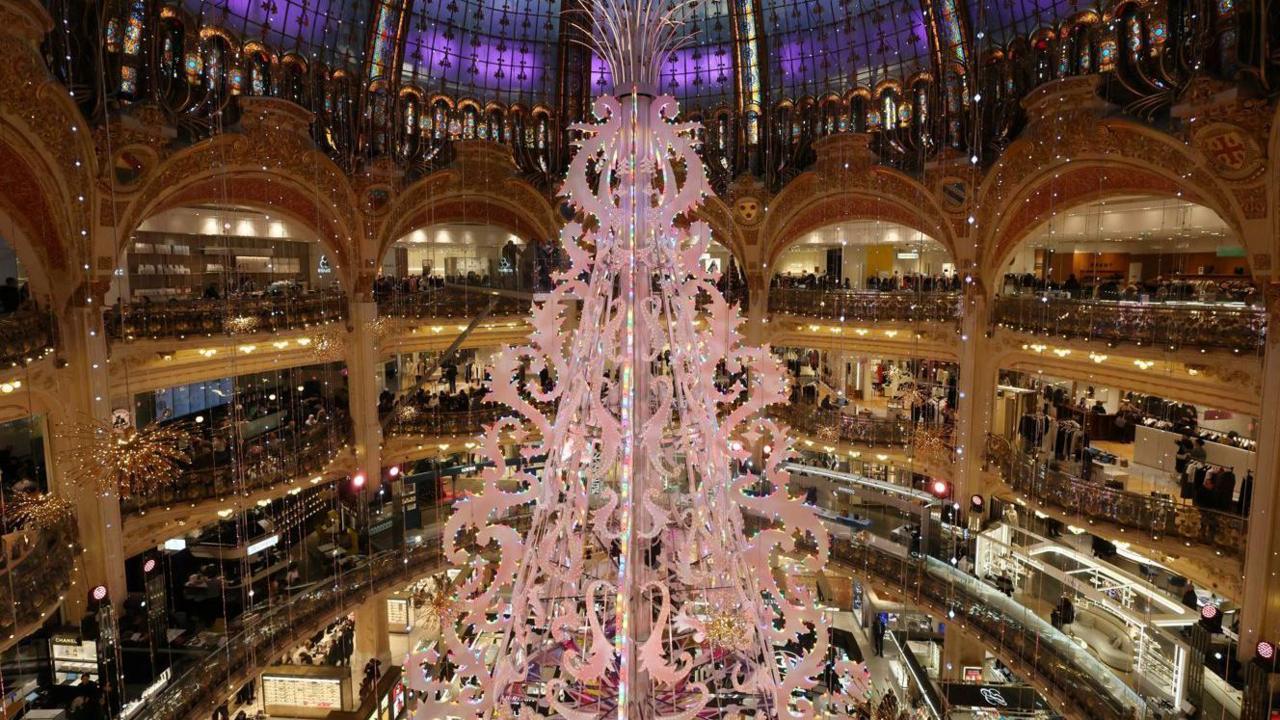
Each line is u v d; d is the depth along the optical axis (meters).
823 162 20.09
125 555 13.54
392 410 19.97
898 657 19.06
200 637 14.11
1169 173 13.07
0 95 10.71
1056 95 14.77
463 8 20.14
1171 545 12.55
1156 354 12.88
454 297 21.06
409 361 25.06
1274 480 10.98
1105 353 13.85
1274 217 11.08
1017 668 14.18
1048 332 15.19
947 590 16.14
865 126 19.88
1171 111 12.57
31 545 11.35
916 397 19.27
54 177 11.75
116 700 11.85
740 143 21.64
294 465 16.95
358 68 19.09
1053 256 20.73
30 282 12.17
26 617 10.71
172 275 18.84
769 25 20.41
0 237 14.48
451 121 21.25
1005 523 17.75
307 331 17.48
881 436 19.19
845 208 20.34
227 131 15.53
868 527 19.78
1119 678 12.88
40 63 11.27
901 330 19.25
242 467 14.91
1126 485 15.05
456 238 25.53
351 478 19.00
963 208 17.72
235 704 16.38
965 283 17.81
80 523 12.74
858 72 19.80
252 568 17.19
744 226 21.58
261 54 16.67
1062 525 17.44
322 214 18.08
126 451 8.38
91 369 12.54
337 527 19.83
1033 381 19.45
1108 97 14.48
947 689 14.45
